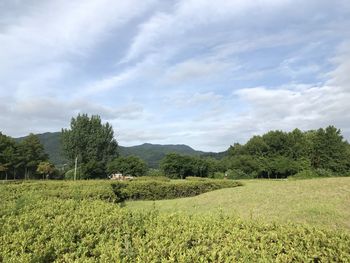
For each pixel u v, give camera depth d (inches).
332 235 156.3
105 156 2442.2
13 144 2399.1
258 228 175.6
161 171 2335.1
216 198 573.0
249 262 130.0
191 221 183.5
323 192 483.8
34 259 129.4
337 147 2192.4
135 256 132.6
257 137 2603.3
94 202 255.3
